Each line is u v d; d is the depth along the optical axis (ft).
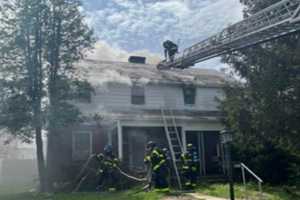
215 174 64.23
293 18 39.19
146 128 62.64
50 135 52.34
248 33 45.75
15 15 49.08
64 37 51.70
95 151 59.06
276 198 39.06
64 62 52.01
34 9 49.08
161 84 67.31
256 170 52.65
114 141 59.82
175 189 46.85
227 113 54.54
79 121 51.49
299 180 49.06
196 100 70.44
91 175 52.26
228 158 32.71
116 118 55.77
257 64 49.90
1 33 48.73
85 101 60.18
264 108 46.44
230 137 33.09
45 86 50.31
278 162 51.67
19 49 49.44
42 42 50.29
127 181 50.57
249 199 38.55
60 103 49.88
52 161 53.01
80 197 40.63
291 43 47.98
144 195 40.75
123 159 59.47
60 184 53.26
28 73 49.29
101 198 39.32
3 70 48.70
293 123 44.86
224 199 38.06
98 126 58.18
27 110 48.01
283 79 45.70
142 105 65.46
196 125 62.39
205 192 43.50
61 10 50.90
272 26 41.81
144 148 62.13
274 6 41.86
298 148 46.03
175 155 56.39
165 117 59.88
